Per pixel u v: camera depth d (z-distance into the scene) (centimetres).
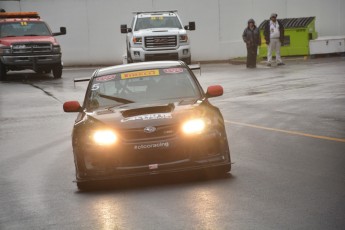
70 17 8825
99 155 2038
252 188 1956
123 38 8875
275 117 3525
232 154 2569
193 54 8888
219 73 6562
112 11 8844
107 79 2420
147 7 8844
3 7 8681
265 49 7919
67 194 2091
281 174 2141
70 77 7138
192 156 2041
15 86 6372
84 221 1728
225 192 1923
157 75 2412
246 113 3762
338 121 3250
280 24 7069
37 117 4253
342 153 2462
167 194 1958
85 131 2094
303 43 7881
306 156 2436
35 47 6925
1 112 4597
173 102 2236
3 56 6894
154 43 6825
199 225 1597
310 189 1906
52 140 3325
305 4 8906
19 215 1856
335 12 8850
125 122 2066
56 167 2597
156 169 2027
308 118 3406
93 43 8881
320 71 6050
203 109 2139
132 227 1625
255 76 5994
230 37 8919
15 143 3312
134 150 2019
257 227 1546
